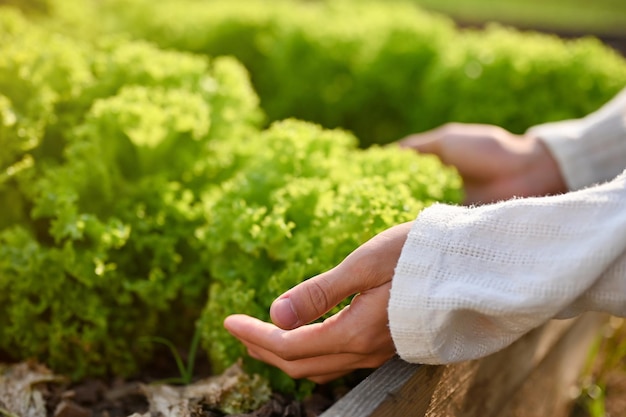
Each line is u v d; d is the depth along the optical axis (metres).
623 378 2.29
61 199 1.59
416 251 1.12
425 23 3.43
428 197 1.66
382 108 3.33
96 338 1.61
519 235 1.10
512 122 2.88
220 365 1.49
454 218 1.15
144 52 2.07
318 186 1.55
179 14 3.40
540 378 1.89
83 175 1.69
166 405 1.40
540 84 2.86
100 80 1.96
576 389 2.23
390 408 1.12
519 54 2.93
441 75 2.99
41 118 1.80
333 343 1.19
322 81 3.31
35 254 1.57
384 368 1.19
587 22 7.48
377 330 1.18
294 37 3.29
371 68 3.24
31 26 2.28
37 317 1.64
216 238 1.53
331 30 3.35
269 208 1.63
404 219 1.43
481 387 1.51
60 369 1.63
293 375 1.31
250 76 3.41
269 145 1.78
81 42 2.50
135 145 1.81
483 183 2.13
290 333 1.22
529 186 2.07
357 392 1.12
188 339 1.80
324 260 1.44
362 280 1.15
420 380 1.20
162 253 1.70
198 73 2.09
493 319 1.14
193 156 1.91
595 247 1.05
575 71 2.84
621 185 1.10
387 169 1.72
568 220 1.09
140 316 1.70
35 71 1.87
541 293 1.06
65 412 1.46
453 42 3.30
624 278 1.09
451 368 1.32
